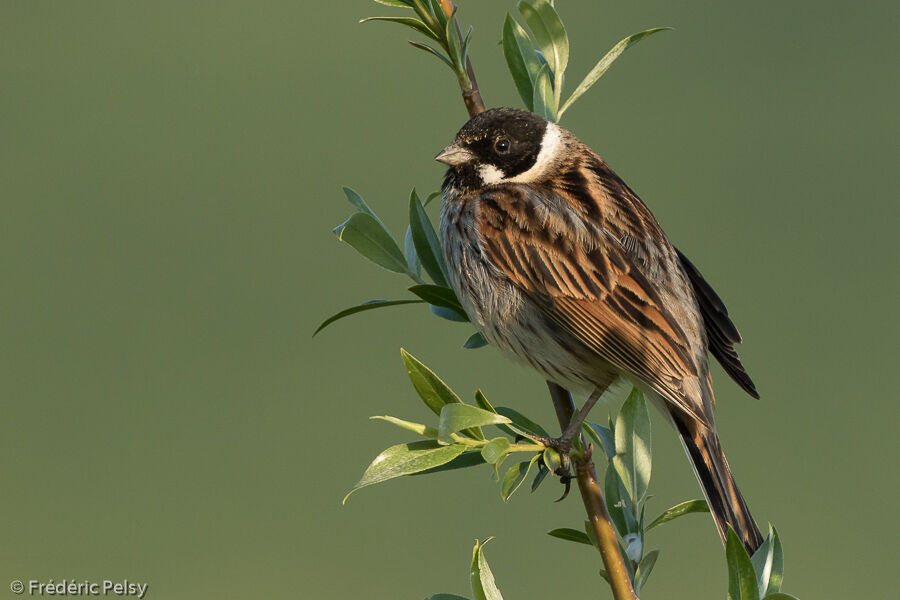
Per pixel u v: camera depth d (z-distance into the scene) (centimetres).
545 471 695
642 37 768
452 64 764
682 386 808
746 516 752
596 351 834
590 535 658
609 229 854
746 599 538
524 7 790
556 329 858
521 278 852
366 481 554
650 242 857
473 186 900
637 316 830
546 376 879
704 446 811
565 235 848
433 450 568
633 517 671
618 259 843
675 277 854
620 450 675
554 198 865
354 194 753
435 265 748
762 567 595
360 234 732
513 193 871
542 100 780
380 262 737
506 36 806
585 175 888
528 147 890
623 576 633
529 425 672
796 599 534
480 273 867
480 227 866
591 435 690
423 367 578
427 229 748
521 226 855
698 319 860
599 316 834
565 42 799
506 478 602
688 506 684
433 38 767
